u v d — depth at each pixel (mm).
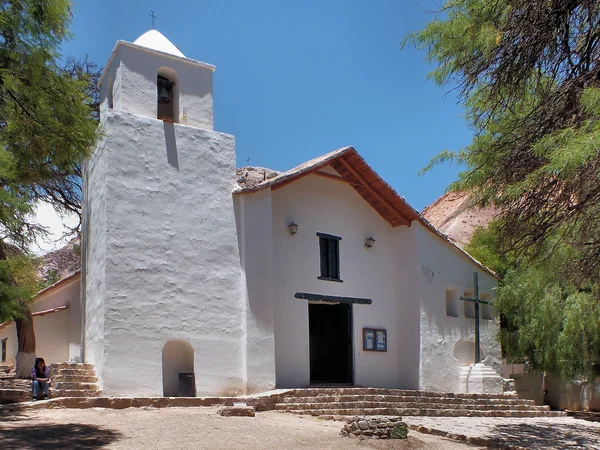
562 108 8797
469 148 11266
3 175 10125
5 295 11141
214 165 16578
